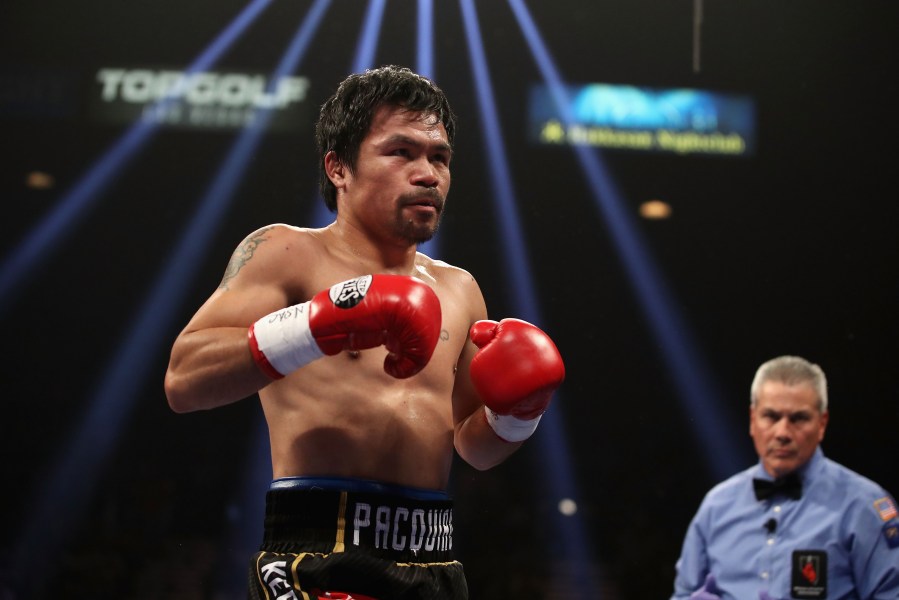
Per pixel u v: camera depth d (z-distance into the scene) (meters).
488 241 10.02
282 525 1.87
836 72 9.09
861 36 8.74
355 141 2.08
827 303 10.22
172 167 9.85
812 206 10.00
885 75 9.05
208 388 1.80
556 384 2.03
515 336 2.05
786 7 8.46
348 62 9.11
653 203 10.03
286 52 9.14
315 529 1.84
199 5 8.88
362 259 2.09
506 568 8.52
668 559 8.73
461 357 2.30
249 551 9.43
